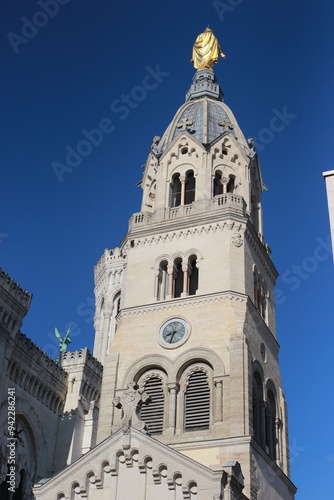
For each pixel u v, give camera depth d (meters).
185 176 79.19
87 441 74.25
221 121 85.44
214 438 60.69
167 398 64.75
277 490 63.97
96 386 79.12
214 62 97.38
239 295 68.81
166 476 50.66
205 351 65.69
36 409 70.31
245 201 78.62
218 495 48.50
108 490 51.25
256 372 67.00
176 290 73.56
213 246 72.19
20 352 68.44
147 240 75.25
